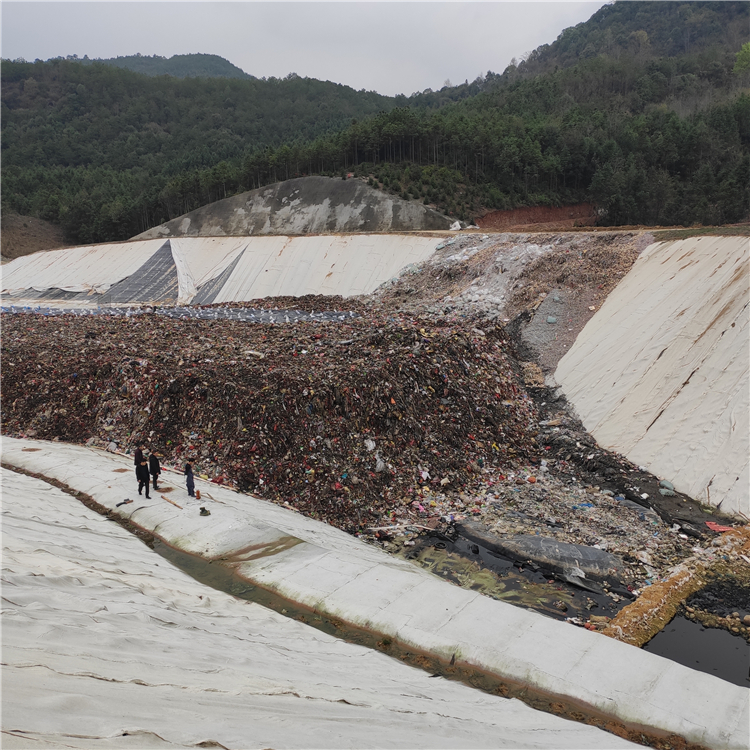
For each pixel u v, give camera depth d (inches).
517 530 677.3
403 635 476.1
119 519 671.1
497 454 875.4
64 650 279.4
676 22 6919.3
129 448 878.4
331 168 3006.9
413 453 825.5
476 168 2881.4
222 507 691.4
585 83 4584.2
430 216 2395.4
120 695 245.8
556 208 2817.4
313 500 742.5
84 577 421.7
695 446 784.9
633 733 379.9
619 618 523.5
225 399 861.2
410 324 1157.1
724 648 491.5
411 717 322.0
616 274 1245.7
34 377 1043.9
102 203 3516.2
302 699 309.6
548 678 424.5
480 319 1250.0
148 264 2194.9
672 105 4099.4
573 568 601.0
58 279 2265.0
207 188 3125.0
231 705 274.7
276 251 2022.6
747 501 685.9
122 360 1005.8
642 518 706.2
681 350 923.4
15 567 384.2
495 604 516.7
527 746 311.7
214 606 477.1
